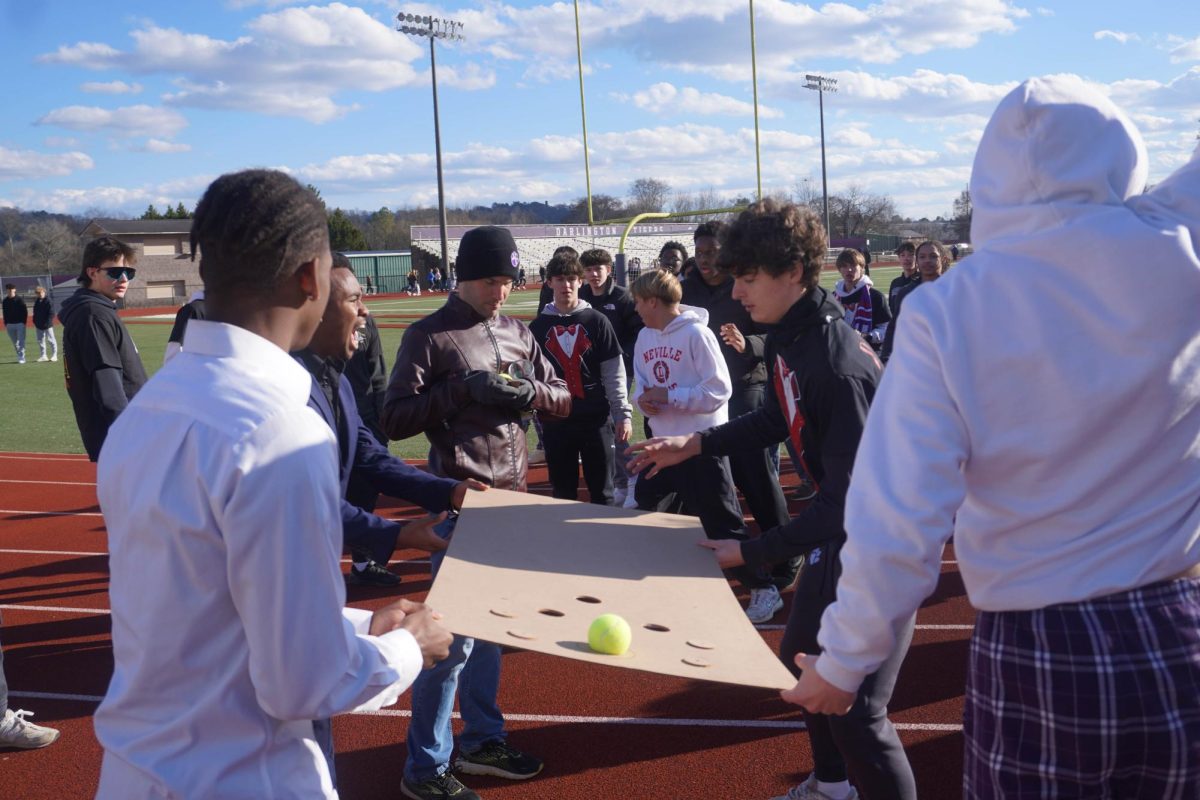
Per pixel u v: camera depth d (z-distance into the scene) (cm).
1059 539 144
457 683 347
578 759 350
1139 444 141
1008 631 148
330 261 155
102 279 502
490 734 338
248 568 129
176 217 7800
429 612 168
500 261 315
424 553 627
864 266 889
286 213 143
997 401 143
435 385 312
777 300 246
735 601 209
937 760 342
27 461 1004
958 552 157
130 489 137
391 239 9288
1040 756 142
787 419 269
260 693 133
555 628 178
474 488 254
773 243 239
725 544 239
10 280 4916
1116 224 137
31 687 423
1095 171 141
